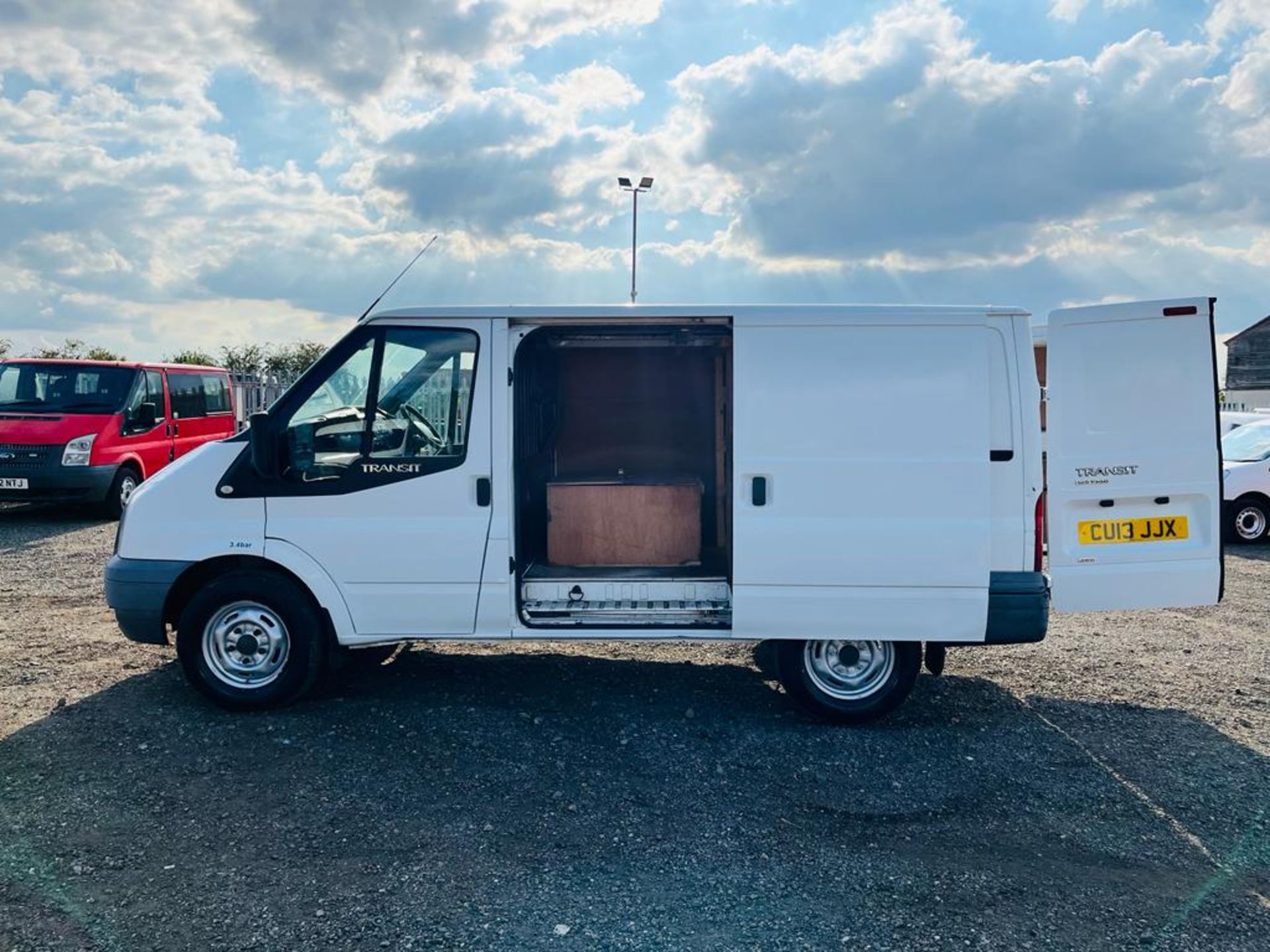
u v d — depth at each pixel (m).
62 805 4.28
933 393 5.12
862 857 3.96
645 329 5.66
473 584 5.31
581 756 4.94
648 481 5.84
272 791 4.46
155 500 5.46
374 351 5.34
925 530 5.11
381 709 5.52
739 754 5.00
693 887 3.70
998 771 4.85
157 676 6.08
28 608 7.99
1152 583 5.30
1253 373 44.84
